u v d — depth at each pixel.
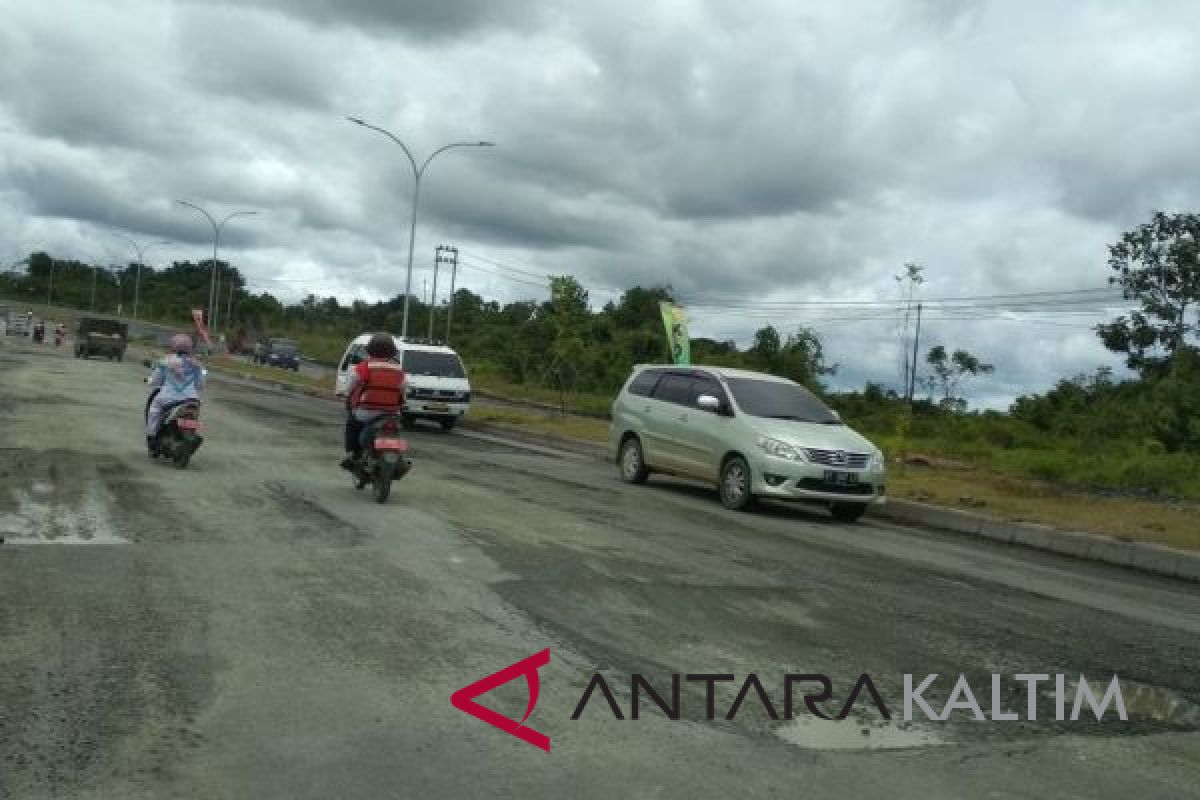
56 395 23.53
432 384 24.98
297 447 16.05
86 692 4.84
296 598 6.70
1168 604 9.34
